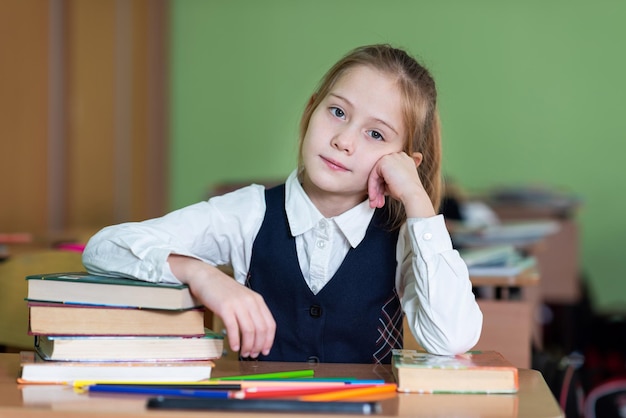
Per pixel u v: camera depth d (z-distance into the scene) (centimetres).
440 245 154
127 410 119
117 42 630
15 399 125
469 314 152
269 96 740
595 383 336
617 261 727
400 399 129
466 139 735
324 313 173
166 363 138
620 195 729
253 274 176
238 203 177
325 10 734
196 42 741
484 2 730
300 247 174
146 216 693
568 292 495
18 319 207
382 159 162
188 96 744
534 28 729
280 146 739
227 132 742
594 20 727
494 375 135
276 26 738
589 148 729
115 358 138
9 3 472
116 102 630
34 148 506
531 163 734
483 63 733
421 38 734
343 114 162
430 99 172
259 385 134
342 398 129
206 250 174
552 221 508
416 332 155
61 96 544
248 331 140
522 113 734
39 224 511
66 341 136
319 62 735
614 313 538
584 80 729
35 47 507
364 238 173
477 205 520
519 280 256
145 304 138
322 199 173
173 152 747
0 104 462
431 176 180
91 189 588
